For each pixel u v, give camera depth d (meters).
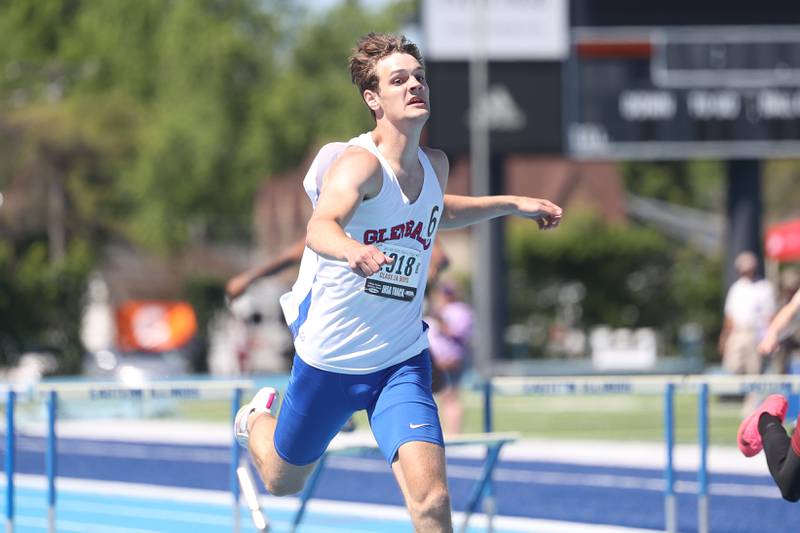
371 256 12.02
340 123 137.12
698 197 175.00
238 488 21.64
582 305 110.00
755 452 17.33
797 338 48.62
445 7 66.75
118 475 37.97
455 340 38.78
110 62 151.50
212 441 48.69
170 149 127.88
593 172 136.75
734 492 31.83
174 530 27.97
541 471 37.25
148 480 36.69
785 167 149.75
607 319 109.88
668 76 64.62
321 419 14.68
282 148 136.38
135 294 123.12
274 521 28.61
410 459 13.55
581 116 65.31
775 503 29.77
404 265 14.04
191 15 135.38
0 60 150.88
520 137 66.06
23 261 104.19
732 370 50.00
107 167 123.69
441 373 26.69
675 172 175.12
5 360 102.56
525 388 22.11
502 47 66.00
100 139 122.62
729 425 51.41
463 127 66.56
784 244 70.50
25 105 127.88
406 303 14.21
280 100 134.88
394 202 13.65
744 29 64.44
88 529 28.23
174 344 90.88
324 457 19.39
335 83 139.75
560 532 25.97
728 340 50.25
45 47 163.12
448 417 39.06
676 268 111.25
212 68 132.75
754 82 64.44
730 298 50.16
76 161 120.81
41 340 102.62
